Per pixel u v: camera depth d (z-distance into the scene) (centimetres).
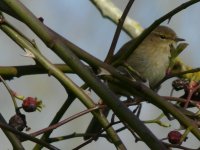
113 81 326
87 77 321
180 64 366
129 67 328
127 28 372
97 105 324
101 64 324
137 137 326
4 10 326
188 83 330
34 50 327
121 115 320
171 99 328
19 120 323
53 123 328
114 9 372
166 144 321
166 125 329
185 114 327
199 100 330
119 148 323
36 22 322
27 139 321
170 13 326
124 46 394
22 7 322
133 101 325
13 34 327
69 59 321
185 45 327
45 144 321
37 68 330
